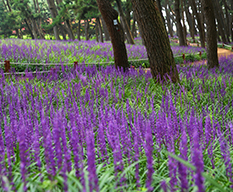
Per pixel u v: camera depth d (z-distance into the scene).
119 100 5.91
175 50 21.00
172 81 7.66
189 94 6.64
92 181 1.65
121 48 10.00
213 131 3.36
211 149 3.05
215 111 4.98
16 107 4.56
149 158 1.87
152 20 7.61
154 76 7.94
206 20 12.24
